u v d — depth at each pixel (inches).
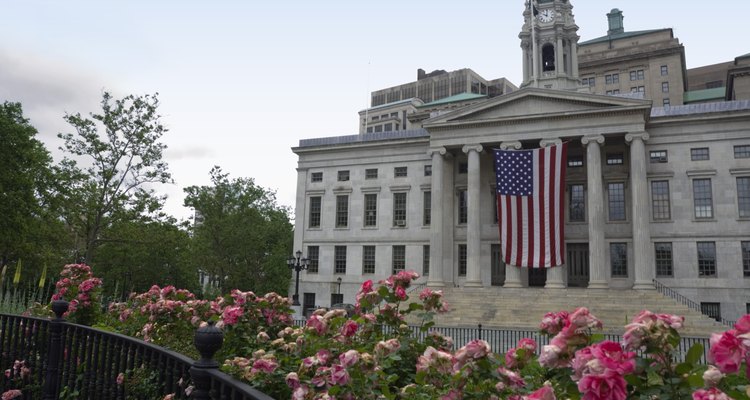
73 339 322.0
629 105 1817.2
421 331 320.8
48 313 536.7
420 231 2215.8
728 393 140.6
